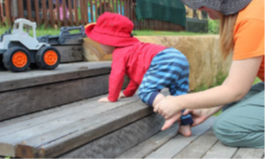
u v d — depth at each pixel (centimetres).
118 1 609
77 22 493
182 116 195
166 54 194
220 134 177
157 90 189
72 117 171
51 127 153
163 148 175
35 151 121
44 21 435
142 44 212
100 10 555
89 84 234
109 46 215
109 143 157
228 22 159
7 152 130
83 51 335
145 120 191
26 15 452
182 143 184
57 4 456
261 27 149
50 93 201
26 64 218
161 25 733
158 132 208
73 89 219
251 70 154
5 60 208
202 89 465
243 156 161
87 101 221
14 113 179
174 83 197
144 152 169
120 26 210
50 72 212
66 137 132
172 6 767
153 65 194
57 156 126
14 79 178
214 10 159
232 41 164
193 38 445
